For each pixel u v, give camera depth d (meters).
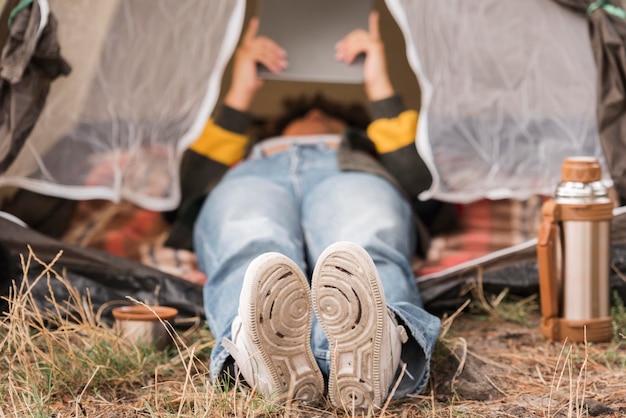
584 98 2.66
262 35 2.87
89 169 2.64
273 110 3.66
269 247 2.12
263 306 1.70
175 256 2.69
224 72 3.60
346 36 2.86
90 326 2.18
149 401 1.88
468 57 2.70
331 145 2.84
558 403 1.85
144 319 2.15
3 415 1.74
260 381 1.78
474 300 2.56
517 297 2.59
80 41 2.53
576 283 2.25
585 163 2.23
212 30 2.74
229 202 2.35
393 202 2.39
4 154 2.31
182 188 2.83
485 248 2.76
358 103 3.11
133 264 2.48
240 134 2.86
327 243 2.25
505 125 2.71
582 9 2.54
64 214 2.72
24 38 2.26
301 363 1.77
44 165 2.57
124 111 2.70
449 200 2.69
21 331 2.01
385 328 1.72
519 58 2.68
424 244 2.65
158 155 2.76
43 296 2.39
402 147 2.72
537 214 2.83
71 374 1.98
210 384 1.93
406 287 2.06
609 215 2.23
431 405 1.85
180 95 2.76
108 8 2.56
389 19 3.61
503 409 1.81
